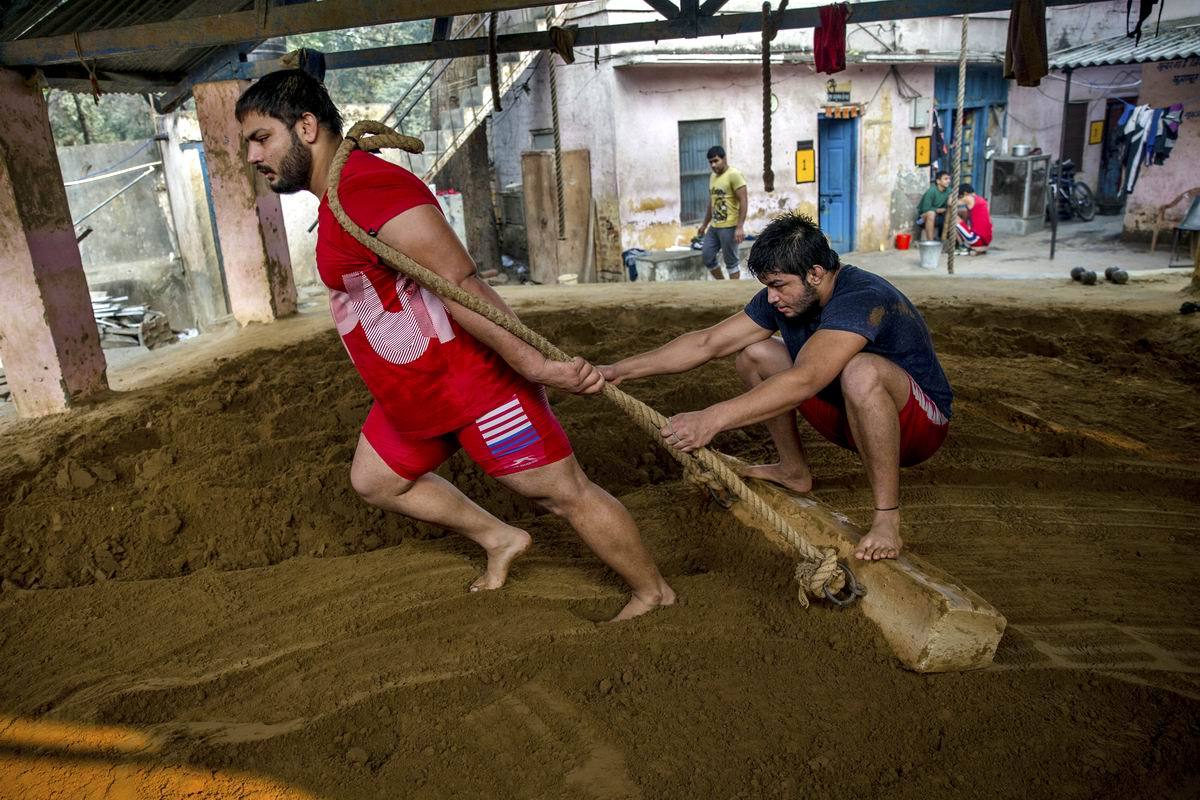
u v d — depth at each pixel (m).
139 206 13.02
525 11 13.67
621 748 2.22
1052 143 18.78
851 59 14.51
